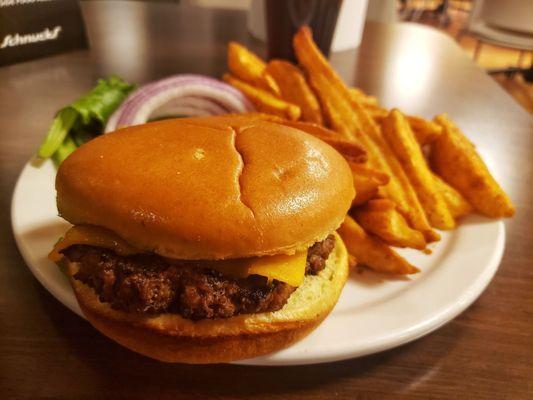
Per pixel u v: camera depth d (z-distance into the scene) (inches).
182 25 20.1
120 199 5.3
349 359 6.1
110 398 5.3
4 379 5.4
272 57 15.2
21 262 7.2
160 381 5.6
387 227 7.5
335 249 6.9
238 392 5.5
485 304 7.3
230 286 5.4
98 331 6.1
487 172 8.9
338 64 17.4
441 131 9.8
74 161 5.9
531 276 8.0
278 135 6.5
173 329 5.3
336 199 6.0
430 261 8.0
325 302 6.0
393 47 19.9
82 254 5.7
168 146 5.9
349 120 9.6
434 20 51.8
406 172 9.0
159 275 5.3
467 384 5.9
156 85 10.8
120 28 19.1
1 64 14.5
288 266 5.6
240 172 5.7
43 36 15.2
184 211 5.2
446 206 8.6
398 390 5.8
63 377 5.5
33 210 7.5
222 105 11.5
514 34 31.1
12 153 10.0
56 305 6.4
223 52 17.4
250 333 5.4
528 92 33.1
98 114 10.4
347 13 17.9
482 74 17.6
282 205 5.5
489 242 8.1
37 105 12.4
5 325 6.1
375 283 7.4
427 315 6.5
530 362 6.3
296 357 5.7
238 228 5.2
